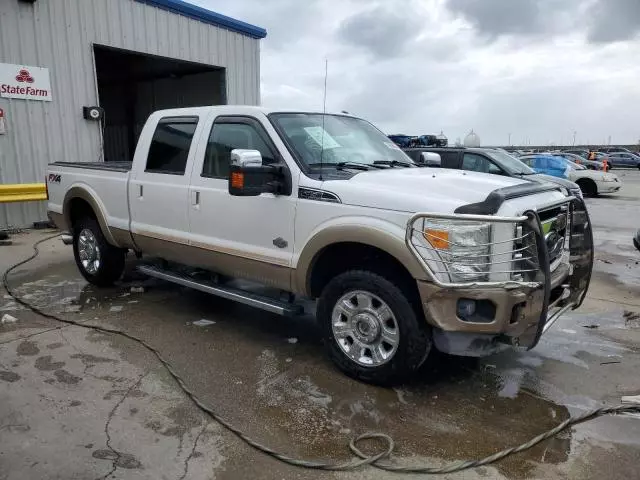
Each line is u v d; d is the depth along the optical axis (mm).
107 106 18891
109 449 2980
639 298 6320
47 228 10086
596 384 3953
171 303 5641
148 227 5266
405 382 3910
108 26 10688
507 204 3410
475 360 4348
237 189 3785
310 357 4328
